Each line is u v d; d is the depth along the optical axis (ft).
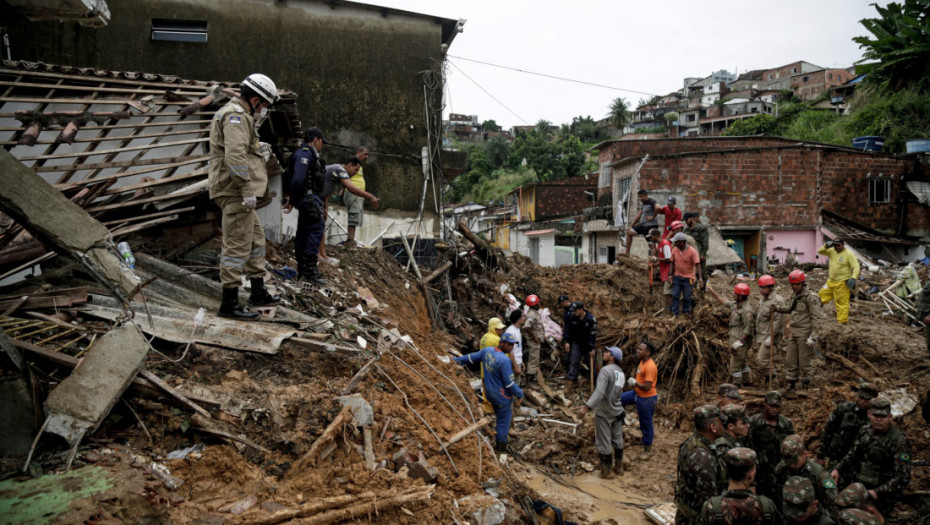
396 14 50.80
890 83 110.11
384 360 17.94
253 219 17.48
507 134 379.96
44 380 12.09
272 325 17.06
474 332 38.93
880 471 18.19
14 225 17.26
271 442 12.82
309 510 11.28
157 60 47.21
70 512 9.16
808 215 81.82
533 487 23.36
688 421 32.24
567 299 38.09
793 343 31.73
